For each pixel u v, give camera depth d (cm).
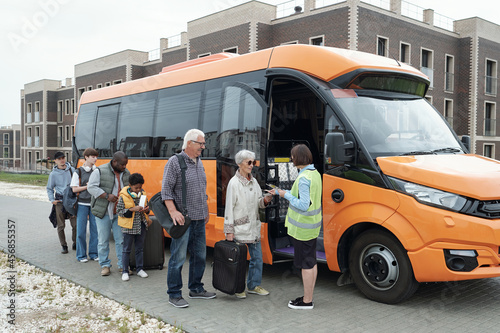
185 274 646
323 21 2230
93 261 725
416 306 489
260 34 2433
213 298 525
